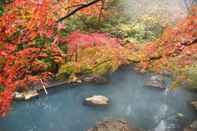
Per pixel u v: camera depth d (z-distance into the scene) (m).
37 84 10.32
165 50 4.65
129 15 12.43
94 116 9.38
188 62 4.78
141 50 4.77
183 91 11.20
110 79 11.92
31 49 3.65
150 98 10.77
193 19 4.57
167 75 11.64
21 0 3.41
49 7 3.47
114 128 8.09
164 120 9.31
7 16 3.43
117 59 4.65
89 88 11.13
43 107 9.70
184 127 8.90
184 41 4.60
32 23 3.46
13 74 3.55
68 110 9.65
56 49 4.26
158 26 12.47
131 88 11.42
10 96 3.60
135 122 9.11
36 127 8.61
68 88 10.80
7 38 3.48
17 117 9.02
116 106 10.05
